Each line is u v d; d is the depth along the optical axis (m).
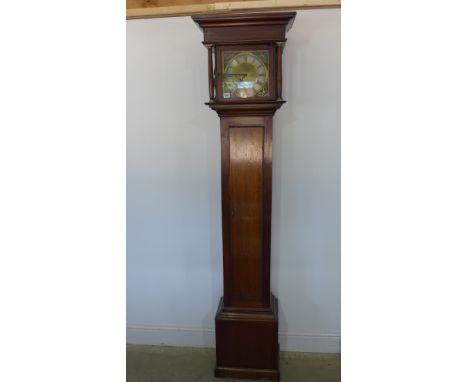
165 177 2.04
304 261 2.03
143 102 1.97
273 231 2.01
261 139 1.64
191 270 2.11
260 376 1.84
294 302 2.07
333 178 1.94
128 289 2.17
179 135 1.99
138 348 2.17
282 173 1.95
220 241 2.06
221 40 1.52
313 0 1.78
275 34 1.50
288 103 1.89
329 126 1.89
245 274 1.78
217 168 2.00
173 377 1.91
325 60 1.84
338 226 1.98
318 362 2.01
